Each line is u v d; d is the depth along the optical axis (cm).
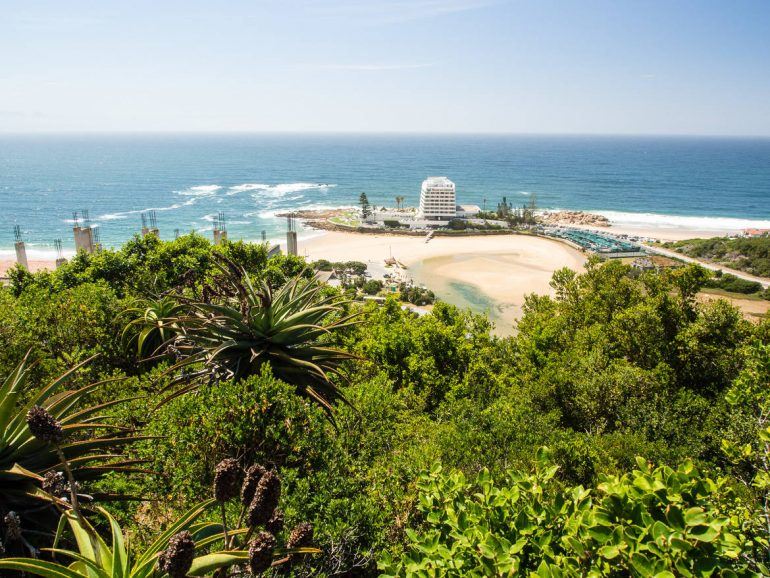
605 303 2912
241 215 17850
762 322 2308
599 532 473
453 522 586
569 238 12800
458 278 9438
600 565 472
